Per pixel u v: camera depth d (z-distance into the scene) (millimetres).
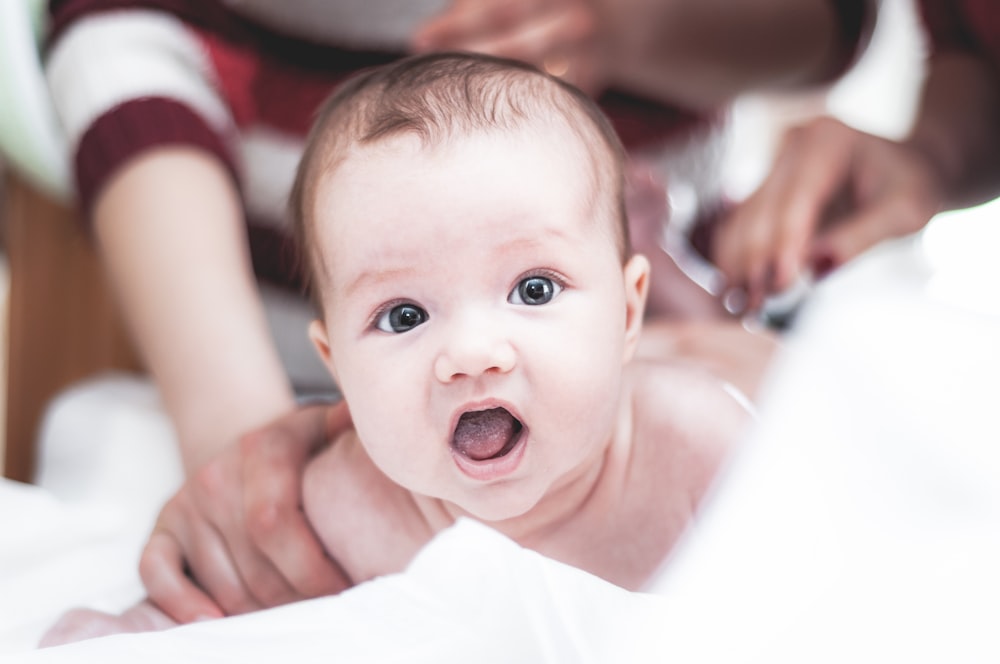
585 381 439
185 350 693
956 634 319
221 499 542
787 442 430
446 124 467
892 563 353
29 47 870
